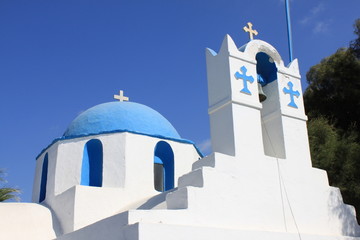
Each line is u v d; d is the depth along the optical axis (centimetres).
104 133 1438
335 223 1058
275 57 1147
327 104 1781
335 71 1748
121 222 760
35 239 1165
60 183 1395
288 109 1114
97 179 1424
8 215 1198
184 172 1505
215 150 992
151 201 1138
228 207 877
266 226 923
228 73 1019
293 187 1020
